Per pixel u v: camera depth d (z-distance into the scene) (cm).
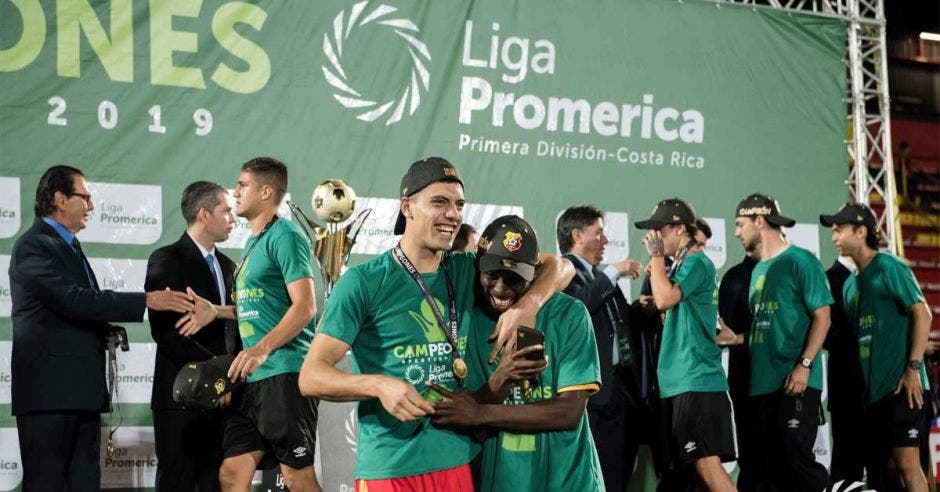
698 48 686
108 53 559
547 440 350
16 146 540
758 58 700
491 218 630
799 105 707
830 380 673
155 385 502
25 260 477
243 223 580
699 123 682
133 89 562
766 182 695
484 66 636
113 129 557
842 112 716
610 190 658
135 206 559
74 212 494
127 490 550
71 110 551
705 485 555
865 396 632
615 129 662
